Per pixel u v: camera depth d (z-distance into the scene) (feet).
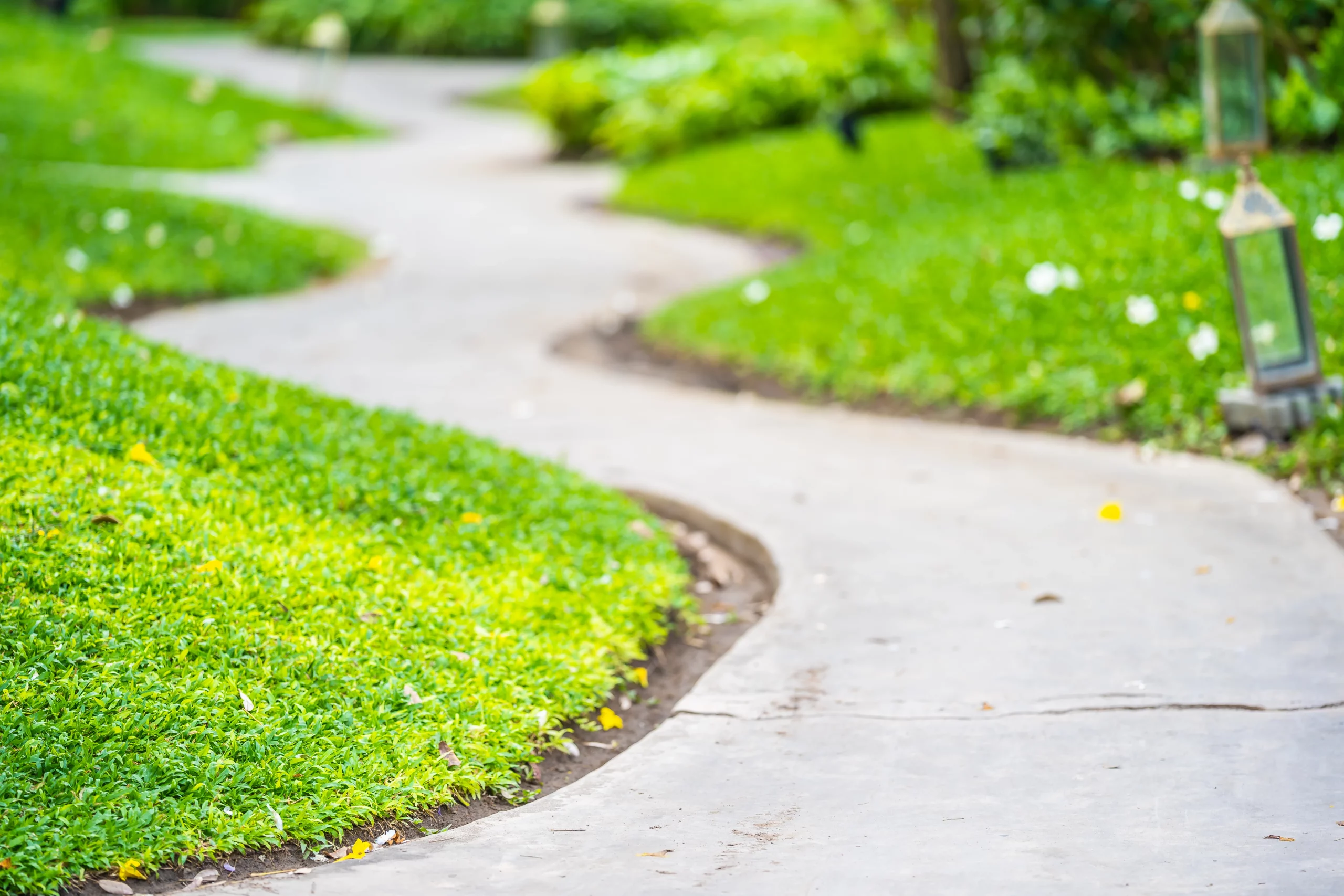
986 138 46.16
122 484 16.75
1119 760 13.24
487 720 14.29
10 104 63.67
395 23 118.11
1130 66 44.01
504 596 16.94
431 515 18.84
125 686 13.37
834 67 69.82
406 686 14.33
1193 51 40.91
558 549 18.89
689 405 29.17
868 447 25.16
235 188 59.06
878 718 14.55
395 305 40.27
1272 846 11.47
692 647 17.65
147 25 126.52
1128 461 23.03
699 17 110.73
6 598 14.32
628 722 15.56
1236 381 24.00
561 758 14.51
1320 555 17.90
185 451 18.33
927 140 57.21
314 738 13.42
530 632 16.25
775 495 22.43
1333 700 14.06
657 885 11.44
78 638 13.88
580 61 79.77
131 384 19.69
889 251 37.65
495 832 12.55
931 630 16.70
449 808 13.20
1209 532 19.17
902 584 18.26
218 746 12.98
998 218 37.22
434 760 13.50
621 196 59.21
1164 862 11.35
